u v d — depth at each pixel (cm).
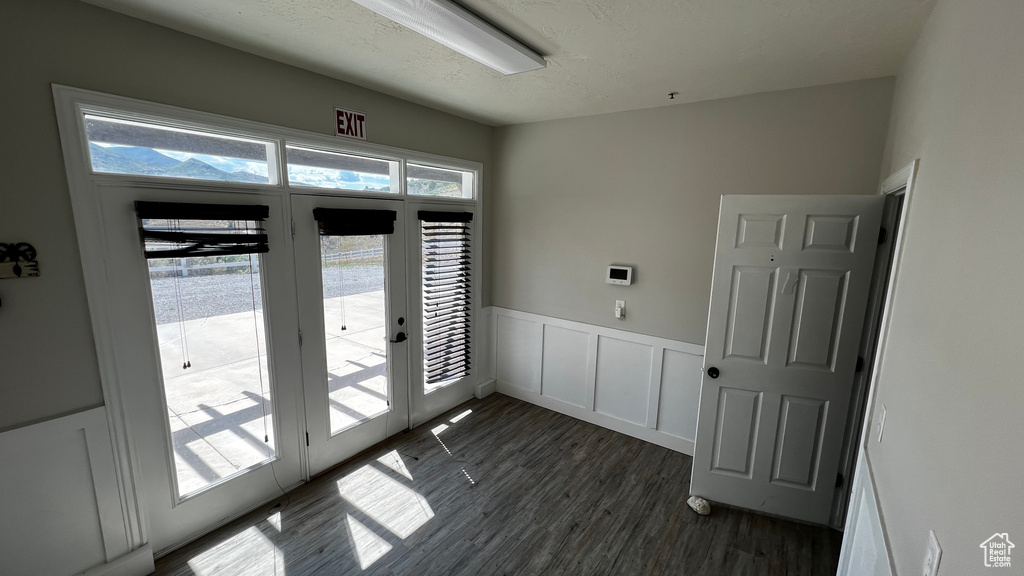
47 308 170
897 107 213
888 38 182
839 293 223
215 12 174
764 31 181
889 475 133
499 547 227
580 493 272
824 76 233
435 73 245
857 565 157
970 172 100
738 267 239
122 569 196
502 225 402
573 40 194
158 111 189
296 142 244
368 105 278
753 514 256
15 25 154
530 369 402
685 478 290
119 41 177
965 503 78
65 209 171
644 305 328
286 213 244
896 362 148
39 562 177
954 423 89
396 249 313
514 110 326
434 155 331
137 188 189
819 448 238
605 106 307
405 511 252
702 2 158
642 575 211
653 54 209
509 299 407
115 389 190
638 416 342
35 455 172
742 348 245
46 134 164
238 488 239
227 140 219
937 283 115
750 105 270
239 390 236
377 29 189
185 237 203
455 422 363
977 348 82
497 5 164
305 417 269
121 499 196
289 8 170
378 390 318
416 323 340
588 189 344
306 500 258
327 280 272
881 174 232
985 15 100
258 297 238
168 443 210
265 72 225
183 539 220
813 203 221
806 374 235
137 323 195
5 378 163
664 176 307
